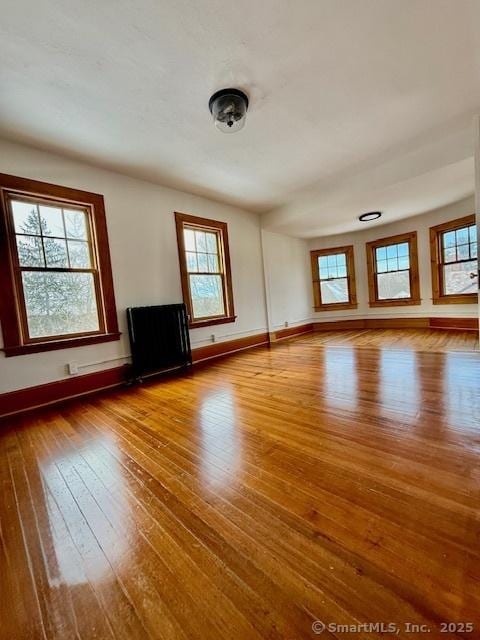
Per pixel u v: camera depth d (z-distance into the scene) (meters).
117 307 3.27
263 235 5.34
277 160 3.27
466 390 2.35
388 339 4.89
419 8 1.62
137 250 3.47
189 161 3.16
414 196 4.04
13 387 2.54
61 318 2.88
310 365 3.57
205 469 1.53
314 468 1.46
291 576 0.90
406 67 2.04
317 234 6.04
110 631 0.78
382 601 0.80
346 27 1.71
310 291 6.51
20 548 1.09
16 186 2.58
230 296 4.66
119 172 3.30
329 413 2.11
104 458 1.72
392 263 5.93
